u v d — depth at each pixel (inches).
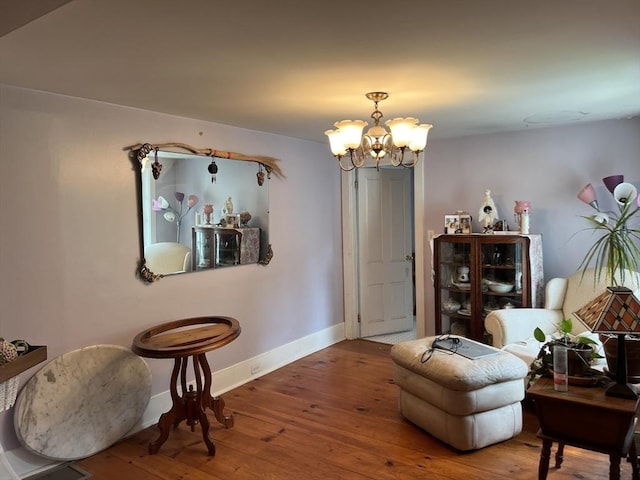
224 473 101.5
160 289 128.9
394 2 60.4
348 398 141.1
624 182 148.7
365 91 106.7
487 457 105.3
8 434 98.9
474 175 177.6
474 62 86.7
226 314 149.4
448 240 168.7
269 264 166.2
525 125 156.6
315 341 190.4
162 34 70.2
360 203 208.1
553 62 87.6
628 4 62.2
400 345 125.3
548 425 84.1
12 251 98.5
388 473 99.8
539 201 165.2
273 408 134.5
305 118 137.7
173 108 122.2
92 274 113.1
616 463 78.1
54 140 105.3
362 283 210.2
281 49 77.7
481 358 111.0
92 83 97.3
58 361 105.7
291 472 101.3
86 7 60.2
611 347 85.9
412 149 109.4
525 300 152.9
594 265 154.7
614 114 140.8
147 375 121.7
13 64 84.2
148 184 125.0
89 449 109.0
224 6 60.6
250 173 156.9
